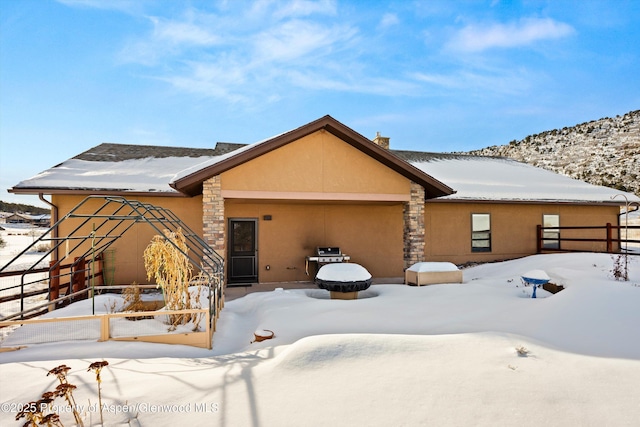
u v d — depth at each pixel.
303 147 9.84
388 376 3.55
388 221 13.12
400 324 5.80
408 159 19.05
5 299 7.83
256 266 12.18
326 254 11.95
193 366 4.20
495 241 14.73
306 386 3.43
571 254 11.93
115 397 3.32
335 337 4.45
